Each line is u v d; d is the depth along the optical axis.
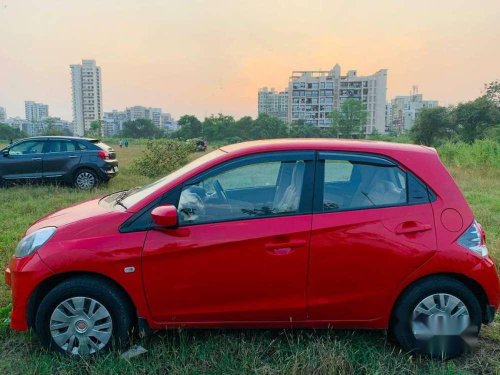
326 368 2.98
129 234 3.11
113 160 12.63
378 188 3.26
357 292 3.15
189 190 3.23
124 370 3.01
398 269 3.13
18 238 6.23
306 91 124.00
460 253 3.13
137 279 3.09
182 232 3.10
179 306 3.15
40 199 9.79
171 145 16.70
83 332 3.16
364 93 121.50
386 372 3.01
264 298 3.14
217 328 3.26
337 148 3.32
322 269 3.11
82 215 3.39
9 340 3.46
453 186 3.30
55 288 3.11
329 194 3.22
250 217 3.16
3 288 4.44
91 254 3.06
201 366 3.07
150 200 3.19
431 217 3.18
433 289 3.16
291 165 3.28
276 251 3.09
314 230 3.10
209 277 3.10
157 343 3.35
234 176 3.29
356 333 3.52
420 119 54.44
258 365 3.08
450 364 3.12
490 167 18.50
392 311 3.24
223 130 93.81
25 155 11.70
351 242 3.10
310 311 3.17
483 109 49.44
